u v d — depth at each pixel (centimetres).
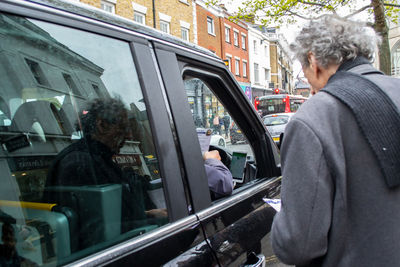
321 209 98
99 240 103
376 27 839
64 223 98
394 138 99
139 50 125
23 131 96
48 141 102
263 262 156
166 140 123
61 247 96
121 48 120
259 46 3712
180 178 125
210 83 189
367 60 116
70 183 104
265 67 3912
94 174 110
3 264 84
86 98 110
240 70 3203
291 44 128
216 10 2655
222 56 2753
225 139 212
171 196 119
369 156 100
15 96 95
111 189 111
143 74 123
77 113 109
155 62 130
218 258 126
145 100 121
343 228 101
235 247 138
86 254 98
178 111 133
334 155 98
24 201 93
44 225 95
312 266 109
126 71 120
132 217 112
